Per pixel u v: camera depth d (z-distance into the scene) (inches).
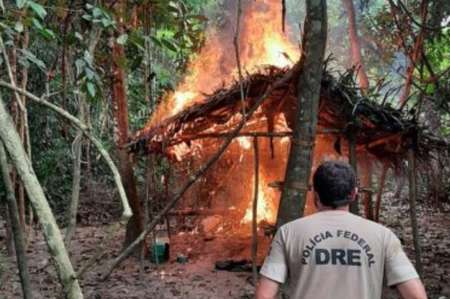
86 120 116.6
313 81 181.6
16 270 261.3
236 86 233.1
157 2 173.2
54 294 223.8
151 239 312.5
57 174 422.6
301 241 90.7
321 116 237.9
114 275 255.4
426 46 335.9
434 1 268.4
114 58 187.0
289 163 183.6
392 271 89.5
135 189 287.3
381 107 225.6
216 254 288.8
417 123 225.6
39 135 399.9
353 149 230.7
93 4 143.8
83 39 150.6
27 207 279.1
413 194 228.4
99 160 454.0
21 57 144.4
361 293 87.5
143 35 152.3
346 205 93.1
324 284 88.0
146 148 265.1
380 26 399.5
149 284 243.0
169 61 353.4
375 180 338.0
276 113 239.1
